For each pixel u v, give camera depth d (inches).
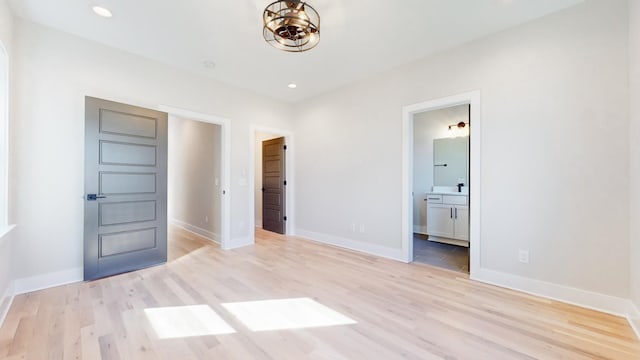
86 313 80.7
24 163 95.9
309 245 166.2
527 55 97.3
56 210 102.6
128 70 120.3
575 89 88.6
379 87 143.3
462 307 85.8
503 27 100.7
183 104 138.5
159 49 117.7
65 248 104.6
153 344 66.1
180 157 227.5
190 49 117.8
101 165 110.0
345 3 86.0
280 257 140.6
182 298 91.9
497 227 104.0
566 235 90.3
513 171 100.4
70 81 105.6
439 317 79.5
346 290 98.9
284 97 183.0
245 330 72.6
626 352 63.2
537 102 95.4
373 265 127.6
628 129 80.1
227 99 157.8
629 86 79.4
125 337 68.8
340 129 164.2
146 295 94.0
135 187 120.0
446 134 196.4
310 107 183.5
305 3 82.9
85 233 106.0
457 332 71.7
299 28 84.0
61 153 103.7
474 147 109.0
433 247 162.9
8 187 87.8
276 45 109.2
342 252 150.5
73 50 106.2
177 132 232.7
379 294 95.5
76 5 87.8
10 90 90.2
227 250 154.2
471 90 110.2
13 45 93.0
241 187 165.3
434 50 118.0
